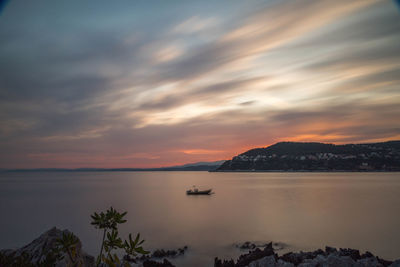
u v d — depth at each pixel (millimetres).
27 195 141000
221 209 87062
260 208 87562
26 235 51375
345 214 72438
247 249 39344
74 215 74562
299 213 75312
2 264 4910
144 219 68625
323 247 40500
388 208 83125
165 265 17797
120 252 36656
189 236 48062
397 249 39375
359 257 18766
